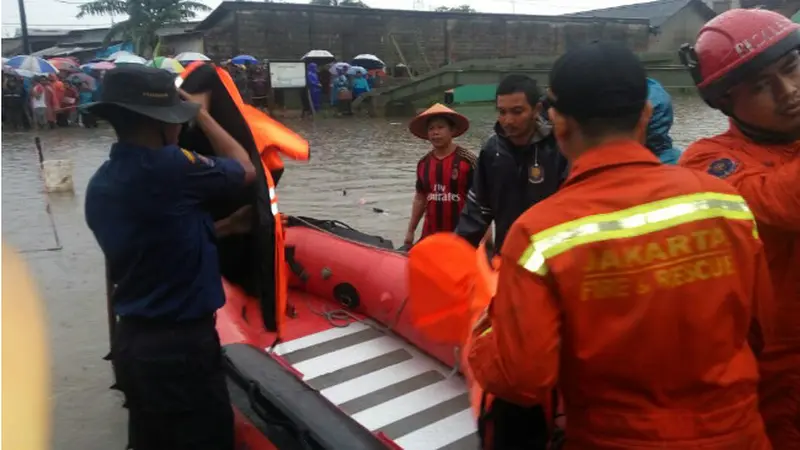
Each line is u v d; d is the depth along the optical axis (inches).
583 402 60.2
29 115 758.5
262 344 156.6
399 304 161.2
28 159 509.4
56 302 201.5
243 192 95.6
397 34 1180.5
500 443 74.8
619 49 59.2
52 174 372.8
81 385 153.4
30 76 756.6
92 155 532.1
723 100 73.6
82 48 1537.9
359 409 133.0
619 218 56.0
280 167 110.7
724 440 57.3
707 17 1465.3
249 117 106.4
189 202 85.4
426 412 131.6
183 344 86.9
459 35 1232.8
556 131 62.7
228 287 144.4
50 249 257.0
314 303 185.8
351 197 360.2
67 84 783.7
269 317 103.5
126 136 83.9
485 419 74.9
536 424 74.3
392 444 105.6
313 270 186.1
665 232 55.9
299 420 105.7
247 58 935.0
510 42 1279.5
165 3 1267.2
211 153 103.6
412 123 168.9
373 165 475.8
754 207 67.9
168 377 86.7
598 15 1793.8
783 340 74.3
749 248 58.7
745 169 70.9
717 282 56.5
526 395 56.6
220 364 93.7
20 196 362.3
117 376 90.1
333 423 104.7
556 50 1322.6
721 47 71.3
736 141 75.0
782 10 930.1
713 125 644.1
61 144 607.8
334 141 635.5
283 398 111.9
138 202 82.4
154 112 81.7
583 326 56.3
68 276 225.8
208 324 90.2
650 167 58.6
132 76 81.8
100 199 84.7
